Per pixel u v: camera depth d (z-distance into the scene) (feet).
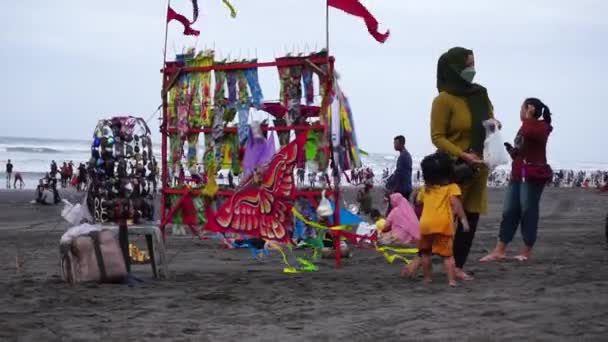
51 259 40.68
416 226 38.63
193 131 38.63
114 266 29.30
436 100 30.22
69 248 29.48
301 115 36.19
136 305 23.82
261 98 36.81
